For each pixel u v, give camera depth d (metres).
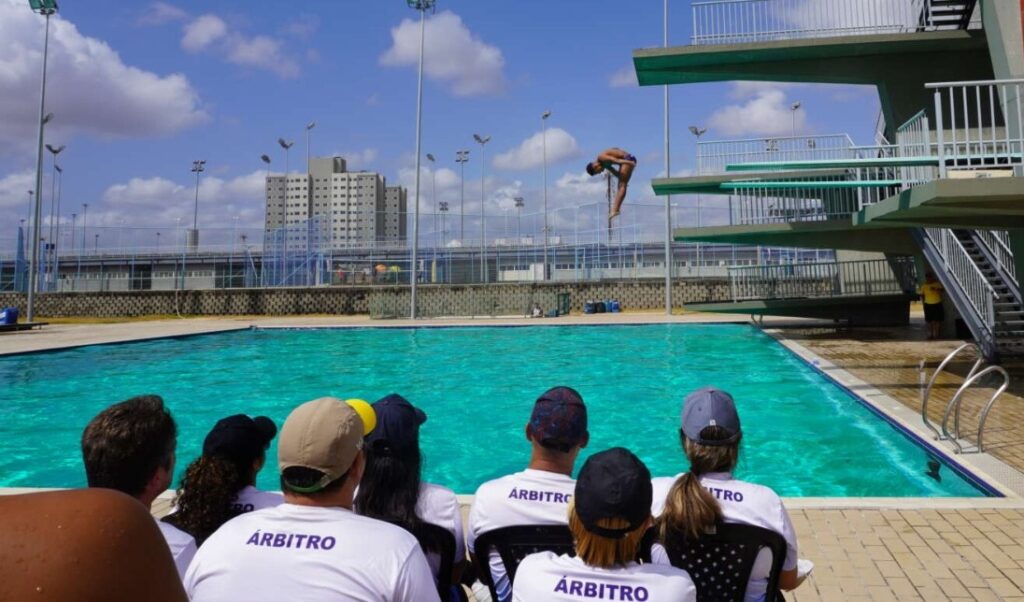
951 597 3.91
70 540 0.69
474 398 12.50
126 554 0.73
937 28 16.61
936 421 8.36
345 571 1.84
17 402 12.39
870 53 16.48
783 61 16.94
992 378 11.39
